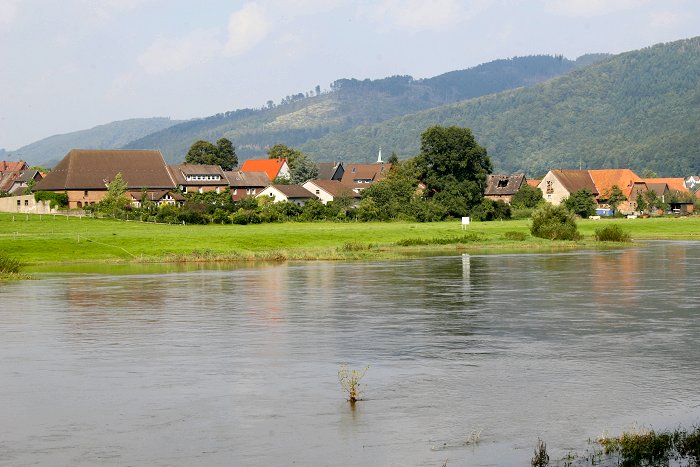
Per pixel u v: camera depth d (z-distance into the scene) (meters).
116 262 97.81
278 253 103.44
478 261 94.62
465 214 197.38
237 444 24.84
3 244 105.12
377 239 129.25
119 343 40.91
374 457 23.73
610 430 25.98
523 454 23.94
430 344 40.19
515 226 160.62
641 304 54.66
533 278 73.19
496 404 29.00
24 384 32.16
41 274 81.81
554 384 31.75
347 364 35.56
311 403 29.23
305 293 62.97
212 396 30.25
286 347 39.59
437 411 28.17
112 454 23.98
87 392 30.88
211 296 61.31
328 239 126.81
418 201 191.38
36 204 187.88
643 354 37.41
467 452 24.11
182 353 38.16
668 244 126.81
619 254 104.50
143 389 31.30
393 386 31.58
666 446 24.28
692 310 51.66
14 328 46.03
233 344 40.47
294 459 23.58
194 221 163.88
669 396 29.91
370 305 55.28
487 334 43.09
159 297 60.91
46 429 26.33
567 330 44.19
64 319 49.59
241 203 188.00
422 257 102.38
